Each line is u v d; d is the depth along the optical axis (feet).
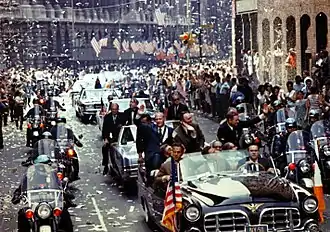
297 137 50.52
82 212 52.11
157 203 42.19
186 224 34.50
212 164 39.86
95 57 341.41
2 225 48.62
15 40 289.53
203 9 402.11
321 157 53.01
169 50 348.38
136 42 361.71
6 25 286.66
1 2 287.48
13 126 130.00
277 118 61.46
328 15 128.67
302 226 34.60
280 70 150.30
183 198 35.65
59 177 42.01
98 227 46.91
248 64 163.22
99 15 353.51
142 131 47.42
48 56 308.81
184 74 162.20
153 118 61.62
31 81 199.11
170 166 40.75
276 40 152.46
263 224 34.12
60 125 64.95
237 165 39.78
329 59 116.47
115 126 65.57
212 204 34.58
